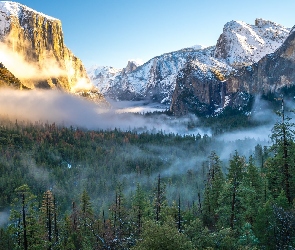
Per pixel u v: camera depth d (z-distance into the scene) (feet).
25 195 132.98
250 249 101.04
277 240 121.08
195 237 112.68
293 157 139.44
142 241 84.48
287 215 121.49
